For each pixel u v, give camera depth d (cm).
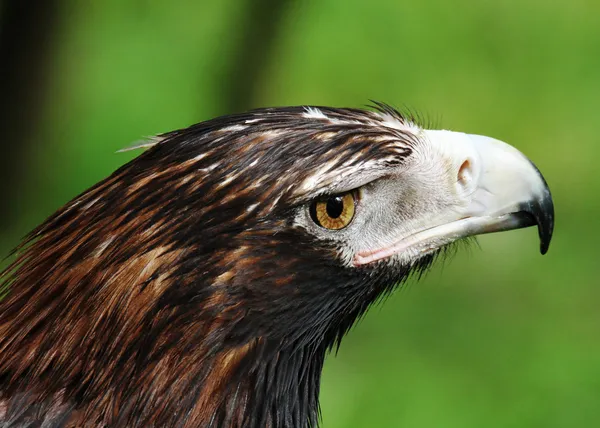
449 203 586
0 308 543
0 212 1277
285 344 546
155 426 522
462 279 1453
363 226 558
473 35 1895
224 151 518
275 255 524
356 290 569
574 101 1805
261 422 549
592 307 1412
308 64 1783
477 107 1775
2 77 1153
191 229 511
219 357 527
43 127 1241
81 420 520
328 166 524
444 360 1296
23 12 1116
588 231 1571
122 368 517
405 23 1880
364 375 1251
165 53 1769
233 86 1252
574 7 1977
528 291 1440
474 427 1202
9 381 529
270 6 1216
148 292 512
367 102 1753
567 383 1272
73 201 541
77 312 519
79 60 1678
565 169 1697
